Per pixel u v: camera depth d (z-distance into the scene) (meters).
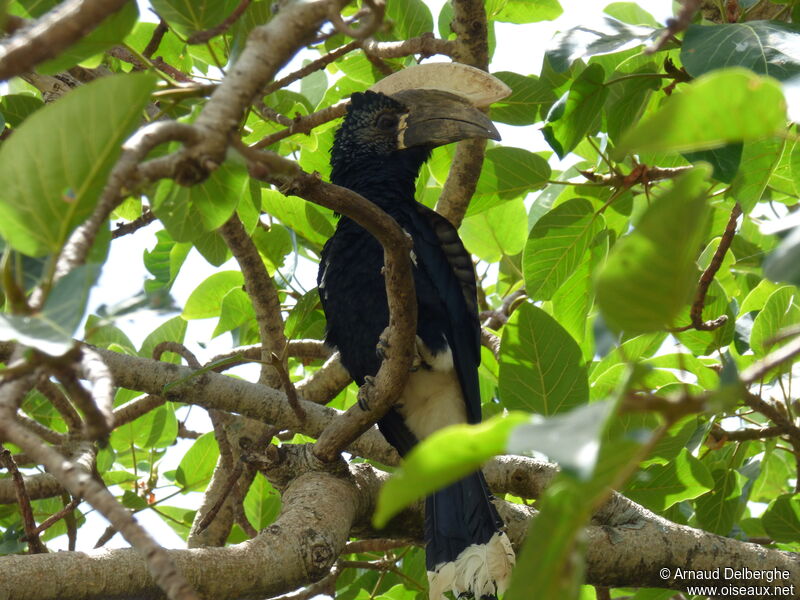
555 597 3.04
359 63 10.98
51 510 9.90
